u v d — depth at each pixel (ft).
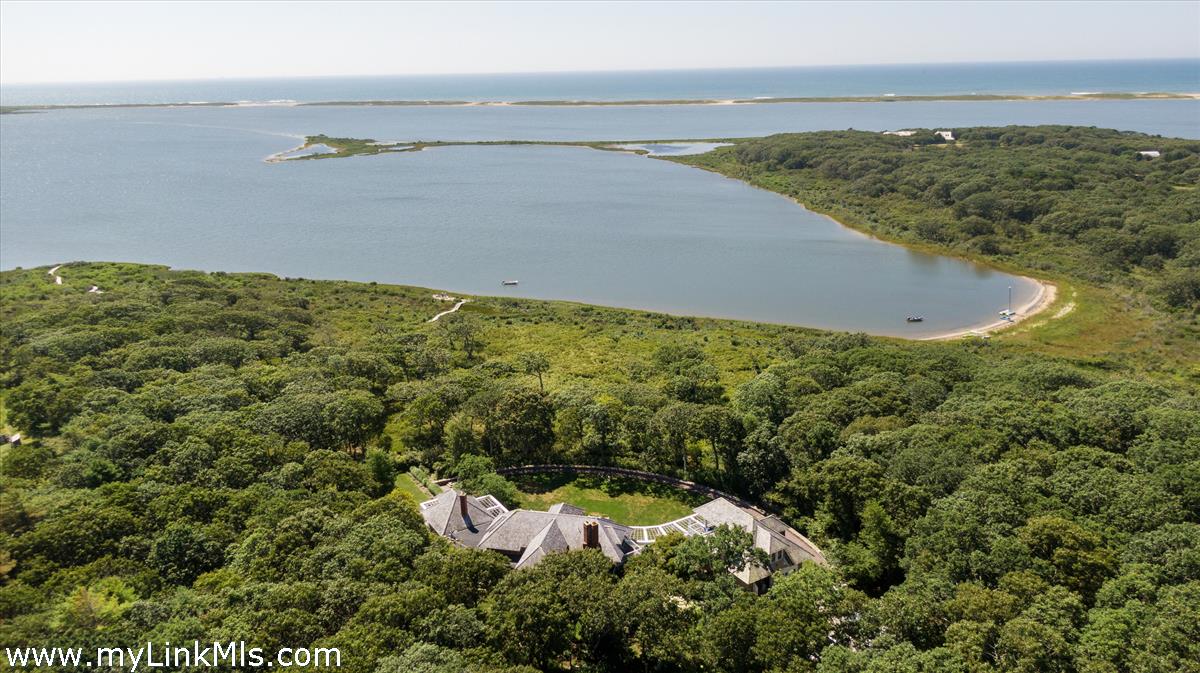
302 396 292.40
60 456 248.73
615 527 221.25
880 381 308.60
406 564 180.04
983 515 192.75
